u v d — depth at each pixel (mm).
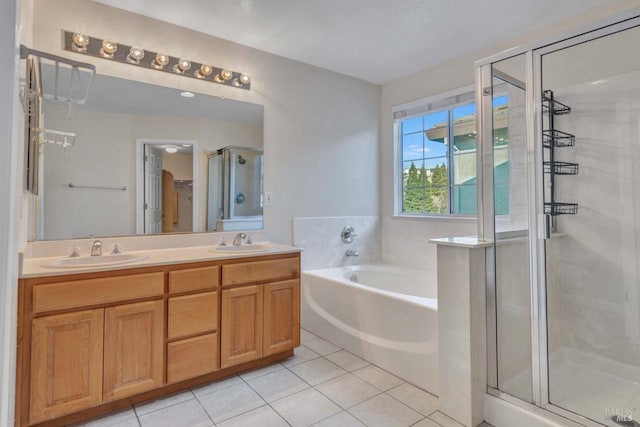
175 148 2613
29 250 2002
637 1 2178
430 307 2068
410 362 2182
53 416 1653
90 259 2062
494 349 1879
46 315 1644
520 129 2076
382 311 2383
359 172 3691
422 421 1809
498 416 1778
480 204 1971
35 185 1970
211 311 2148
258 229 3016
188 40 2650
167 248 2562
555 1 2279
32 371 1606
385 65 3336
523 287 1998
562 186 2246
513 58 2051
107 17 2334
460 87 3125
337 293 2779
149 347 1928
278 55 3115
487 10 2389
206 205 2744
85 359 1739
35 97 1859
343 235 3553
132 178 2430
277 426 1758
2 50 966
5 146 961
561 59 2129
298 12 2428
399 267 3506
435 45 2916
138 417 1822
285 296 2500
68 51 2205
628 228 2057
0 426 962
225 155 2840
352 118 3631
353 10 2400
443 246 1898
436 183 3443
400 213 3770
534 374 1913
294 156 3230
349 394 2057
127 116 2418
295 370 2355
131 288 1872
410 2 2307
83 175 2250
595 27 1783
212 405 1938
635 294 2027
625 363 2027
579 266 2213
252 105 2977
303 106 3285
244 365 2350
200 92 2715
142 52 2418
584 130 2162
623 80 2016
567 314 2230
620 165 2066
